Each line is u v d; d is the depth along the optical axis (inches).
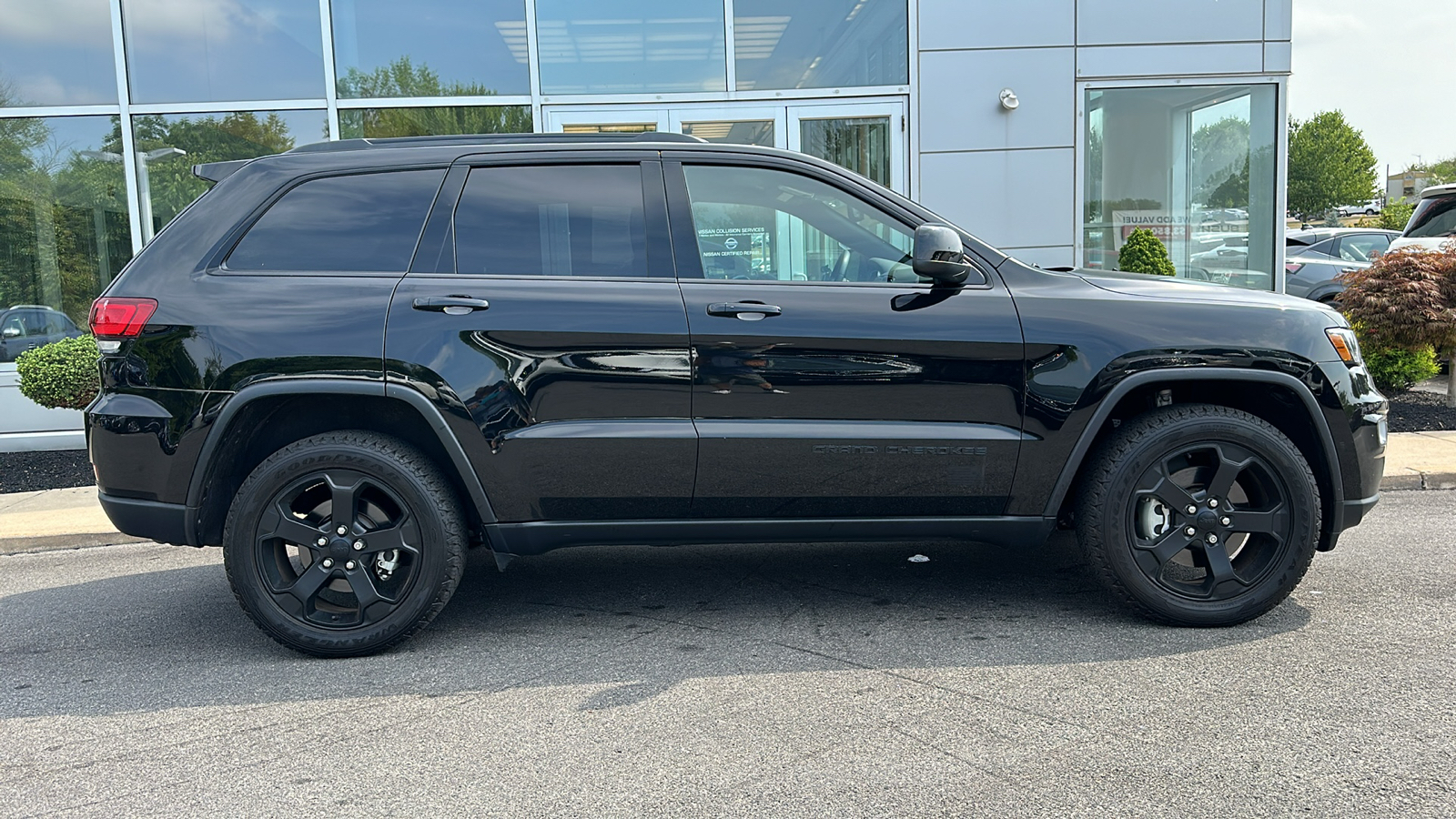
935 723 113.4
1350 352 143.0
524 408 135.9
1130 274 158.1
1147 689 121.6
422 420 141.7
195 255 138.5
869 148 373.1
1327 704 115.6
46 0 349.1
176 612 168.2
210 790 102.3
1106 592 158.7
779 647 140.6
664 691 125.8
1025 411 138.6
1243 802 94.2
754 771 103.1
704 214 142.8
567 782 102.0
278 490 136.5
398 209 140.9
